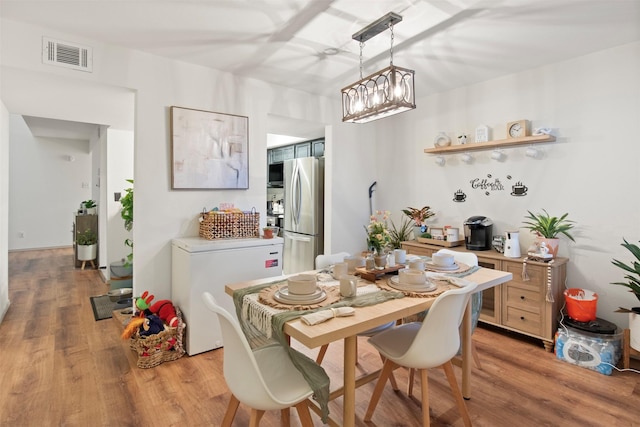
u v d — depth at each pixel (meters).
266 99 3.38
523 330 2.79
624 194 2.58
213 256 2.60
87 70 2.47
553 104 2.93
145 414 1.88
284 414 1.68
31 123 5.40
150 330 2.42
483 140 3.27
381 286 1.82
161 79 2.78
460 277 2.00
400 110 1.96
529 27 2.29
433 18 2.16
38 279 4.73
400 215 4.23
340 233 4.13
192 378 2.25
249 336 1.72
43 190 7.17
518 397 2.08
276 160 5.98
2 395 2.02
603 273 2.68
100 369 2.34
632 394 2.10
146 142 2.74
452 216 3.70
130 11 2.10
